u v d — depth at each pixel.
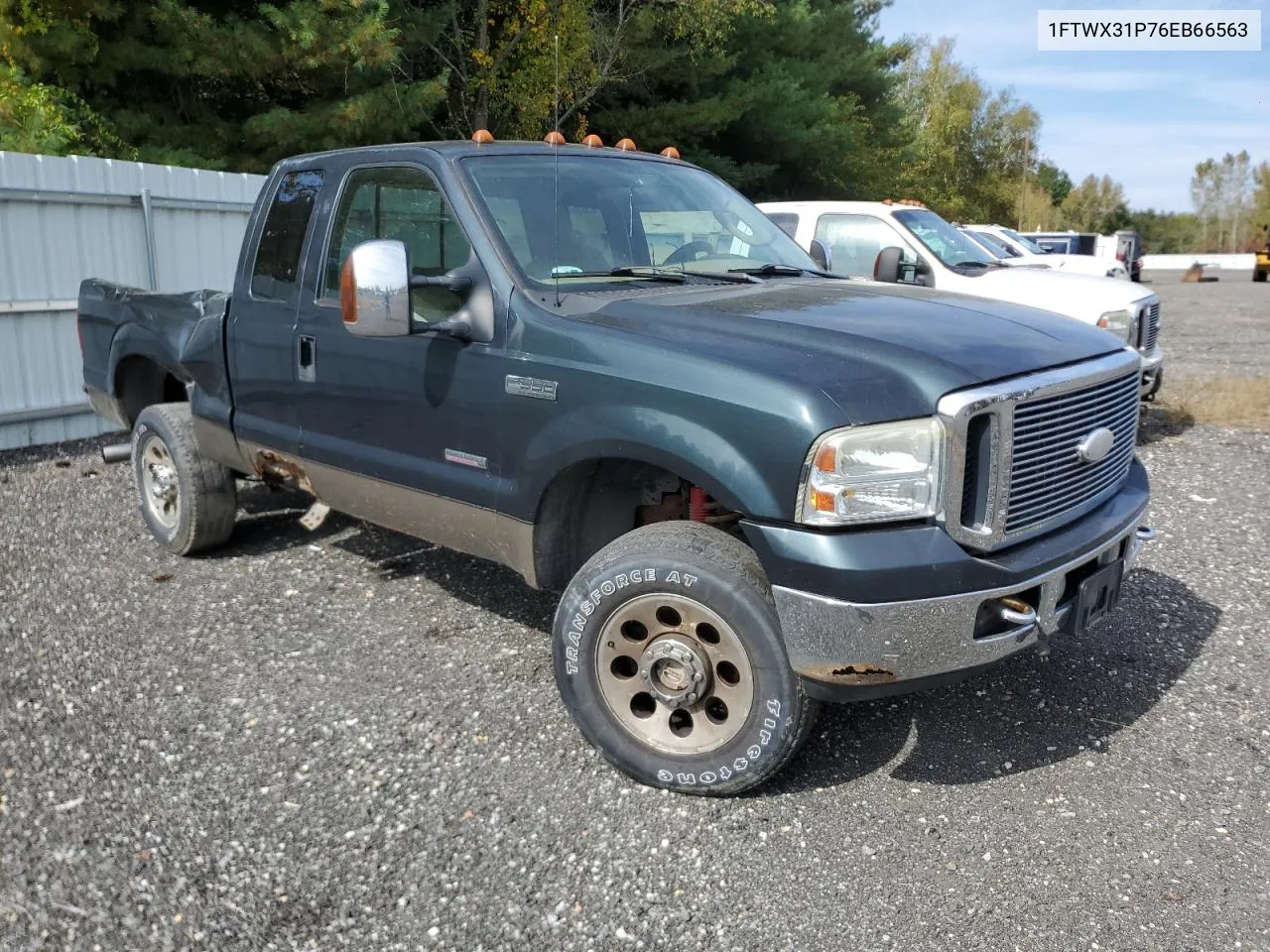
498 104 20.17
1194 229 101.25
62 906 2.79
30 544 5.78
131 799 3.29
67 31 13.51
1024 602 3.11
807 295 3.78
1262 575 5.44
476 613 4.86
